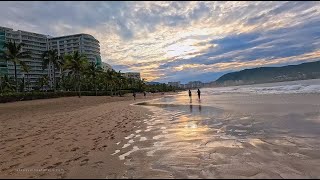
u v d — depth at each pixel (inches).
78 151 312.8
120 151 307.7
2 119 808.9
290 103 909.2
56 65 2874.0
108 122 594.2
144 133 428.8
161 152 298.2
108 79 3479.3
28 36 5236.2
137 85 5369.1
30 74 5187.0
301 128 427.8
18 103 1638.8
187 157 274.7
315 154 277.6
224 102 1208.2
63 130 489.4
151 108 1048.8
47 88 4397.1
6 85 2869.1
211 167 238.8
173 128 474.9
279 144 324.2
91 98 2389.3
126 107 1181.1
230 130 435.2
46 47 5733.3
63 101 1879.9
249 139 357.7
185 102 1419.8
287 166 239.3
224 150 300.5
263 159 262.7
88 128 504.4
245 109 786.2
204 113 737.0
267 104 923.4
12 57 2084.2
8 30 4827.8
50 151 318.7
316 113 601.6
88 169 239.1
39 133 464.8
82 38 5836.6
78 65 2578.7
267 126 459.2
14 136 443.2
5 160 286.2
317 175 215.3
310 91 1697.8
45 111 1114.7
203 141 351.6
